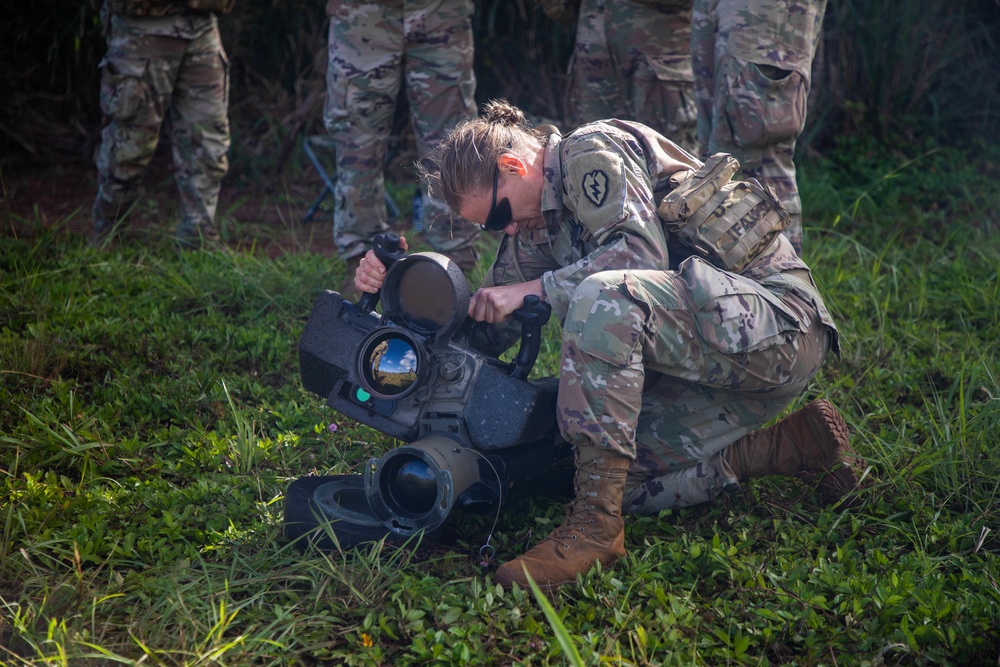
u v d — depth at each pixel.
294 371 3.75
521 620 2.08
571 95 4.85
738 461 2.73
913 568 2.34
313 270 4.79
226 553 2.39
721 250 2.42
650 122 4.58
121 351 3.80
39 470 2.80
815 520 2.62
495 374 2.32
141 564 2.31
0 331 3.94
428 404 2.38
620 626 2.06
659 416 2.55
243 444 2.90
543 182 2.43
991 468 2.82
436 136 4.59
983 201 6.49
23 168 7.43
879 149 7.41
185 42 5.11
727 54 3.37
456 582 2.27
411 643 2.04
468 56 4.54
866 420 3.23
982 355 3.53
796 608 2.15
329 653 2.01
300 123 7.02
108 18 5.12
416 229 5.67
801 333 2.42
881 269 5.04
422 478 2.30
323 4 7.85
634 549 2.44
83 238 5.41
